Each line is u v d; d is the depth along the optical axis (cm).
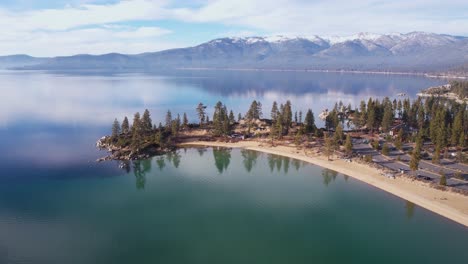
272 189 13462
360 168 14988
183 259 8819
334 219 10975
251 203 12156
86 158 16838
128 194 12800
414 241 9688
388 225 10544
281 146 18862
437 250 9269
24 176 14275
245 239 9800
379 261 8819
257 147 19000
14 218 10731
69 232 9994
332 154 16988
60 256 8850
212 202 12231
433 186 12531
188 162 16888
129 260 8756
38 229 10106
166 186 13712
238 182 14238
